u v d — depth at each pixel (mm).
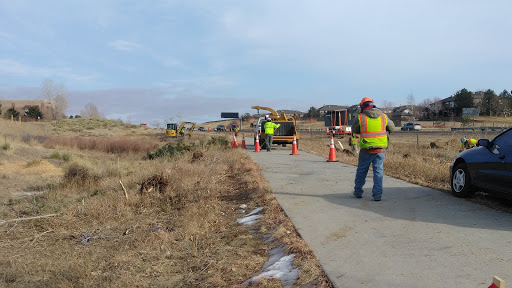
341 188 8117
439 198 6816
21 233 6406
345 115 42344
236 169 12305
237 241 5191
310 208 6336
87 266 4570
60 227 6629
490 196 6797
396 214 5781
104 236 5977
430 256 3996
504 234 4648
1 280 4312
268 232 5379
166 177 8945
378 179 6730
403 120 97875
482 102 92312
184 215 6723
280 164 13070
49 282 4195
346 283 3439
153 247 5223
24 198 9523
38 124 63469
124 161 18641
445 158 15320
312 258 4066
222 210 7203
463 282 3342
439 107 99688
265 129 20219
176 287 3984
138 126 70875
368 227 5148
